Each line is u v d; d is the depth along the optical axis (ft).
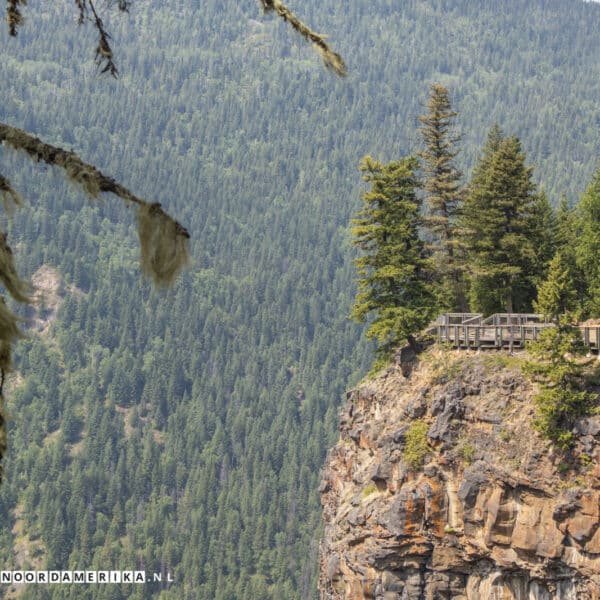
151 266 37.52
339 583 283.38
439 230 312.91
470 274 312.91
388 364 299.58
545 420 231.71
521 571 239.71
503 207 312.09
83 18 42.86
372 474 267.80
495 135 420.36
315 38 42.34
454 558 251.19
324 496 330.54
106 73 42.86
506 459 240.32
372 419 291.58
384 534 258.37
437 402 260.21
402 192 299.58
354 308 294.46
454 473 252.62
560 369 228.63
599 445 225.97
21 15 42.98
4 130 36.65
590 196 306.76
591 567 223.92
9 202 36.32
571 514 227.20
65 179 36.76
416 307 286.25
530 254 307.37
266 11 42.68
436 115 319.88
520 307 319.27
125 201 37.40
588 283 315.37
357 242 297.94
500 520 239.30
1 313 33.35
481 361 261.65
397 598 257.55
